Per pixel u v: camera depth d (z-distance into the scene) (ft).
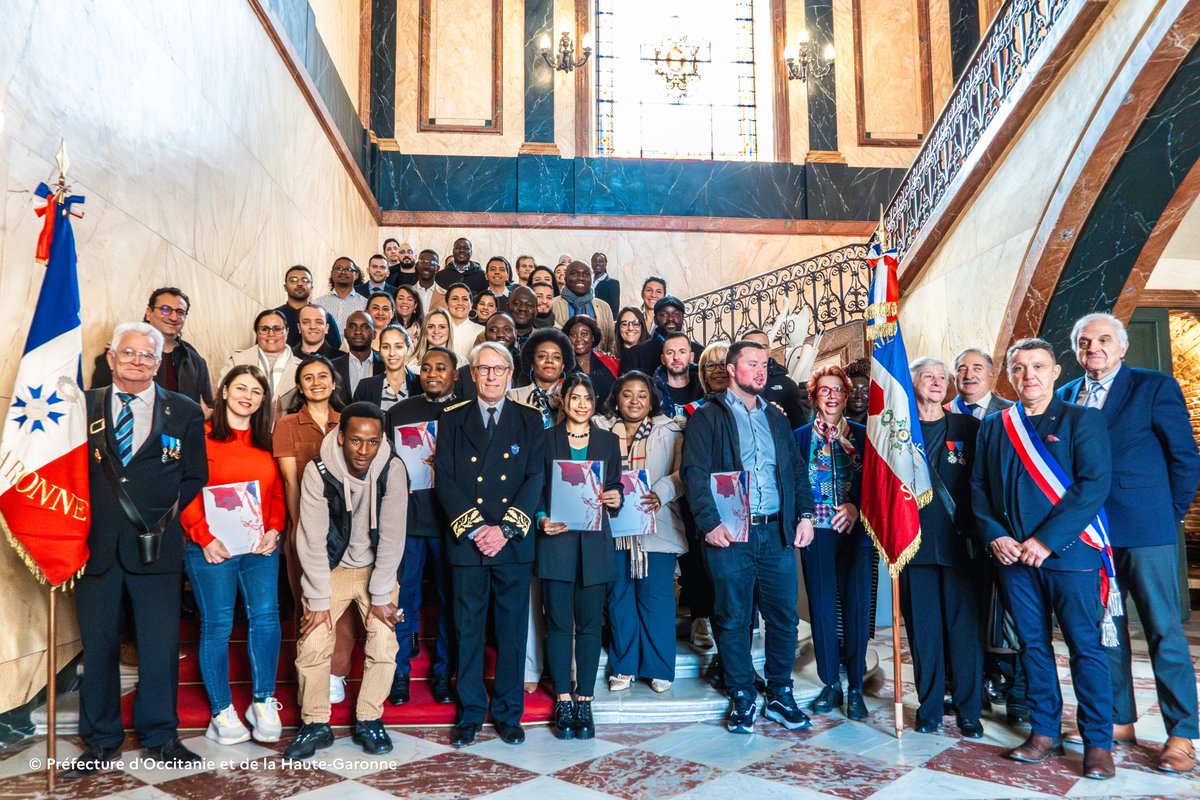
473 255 37.52
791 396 17.43
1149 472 11.57
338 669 12.59
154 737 10.87
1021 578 11.48
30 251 12.30
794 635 12.76
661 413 14.46
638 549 13.44
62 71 13.08
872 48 40.60
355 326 16.83
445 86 38.78
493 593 12.31
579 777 10.48
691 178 39.04
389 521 11.64
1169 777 10.60
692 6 42.04
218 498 11.44
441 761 11.03
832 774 10.62
